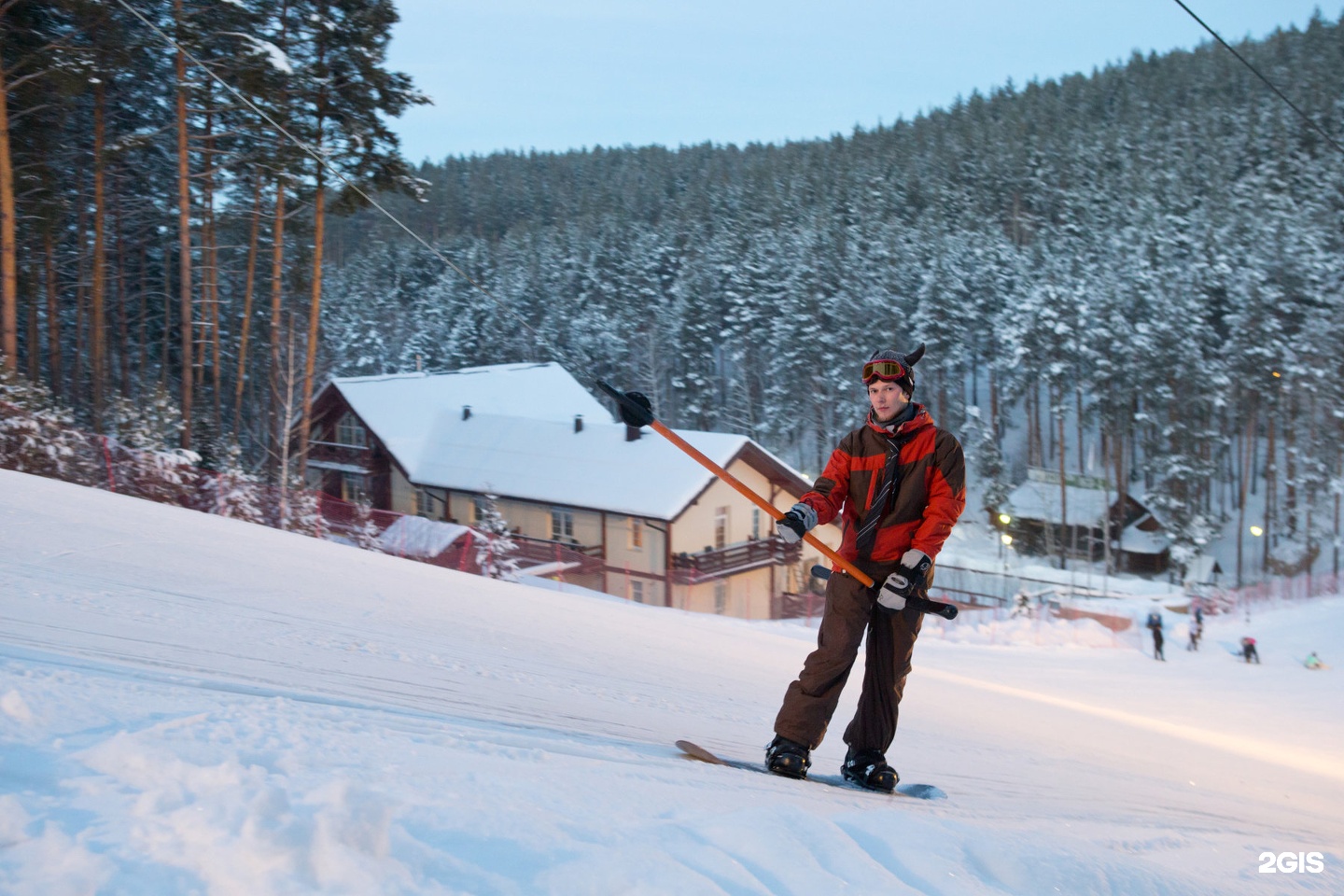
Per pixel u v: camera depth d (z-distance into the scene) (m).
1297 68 103.81
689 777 2.75
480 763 2.23
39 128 27.03
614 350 76.19
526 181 145.62
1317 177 80.50
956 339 65.62
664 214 107.44
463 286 86.81
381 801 1.59
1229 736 15.23
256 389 44.31
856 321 67.25
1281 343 56.53
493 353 79.19
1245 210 76.62
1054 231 86.25
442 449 37.22
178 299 45.31
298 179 25.38
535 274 87.38
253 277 35.41
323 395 39.94
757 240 83.56
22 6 22.78
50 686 2.30
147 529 9.30
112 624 4.77
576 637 8.69
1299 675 23.97
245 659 4.38
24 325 40.12
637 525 31.33
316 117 25.20
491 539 25.08
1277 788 9.12
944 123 123.94
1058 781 5.93
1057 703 15.00
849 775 3.78
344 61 24.72
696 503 31.33
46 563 6.68
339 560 10.28
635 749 3.43
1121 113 115.62
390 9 24.94
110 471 19.52
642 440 33.38
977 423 62.41
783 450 68.44
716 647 11.03
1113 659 26.31
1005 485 59.34
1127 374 56.47
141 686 2.60
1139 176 86.25
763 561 32.19
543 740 3.03
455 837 1.53
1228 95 108.06
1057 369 56.88
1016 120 109.00
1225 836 3.59
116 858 1.28
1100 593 42.94
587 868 1.46
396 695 4.05
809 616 30.09
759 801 2.53
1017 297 67.75
